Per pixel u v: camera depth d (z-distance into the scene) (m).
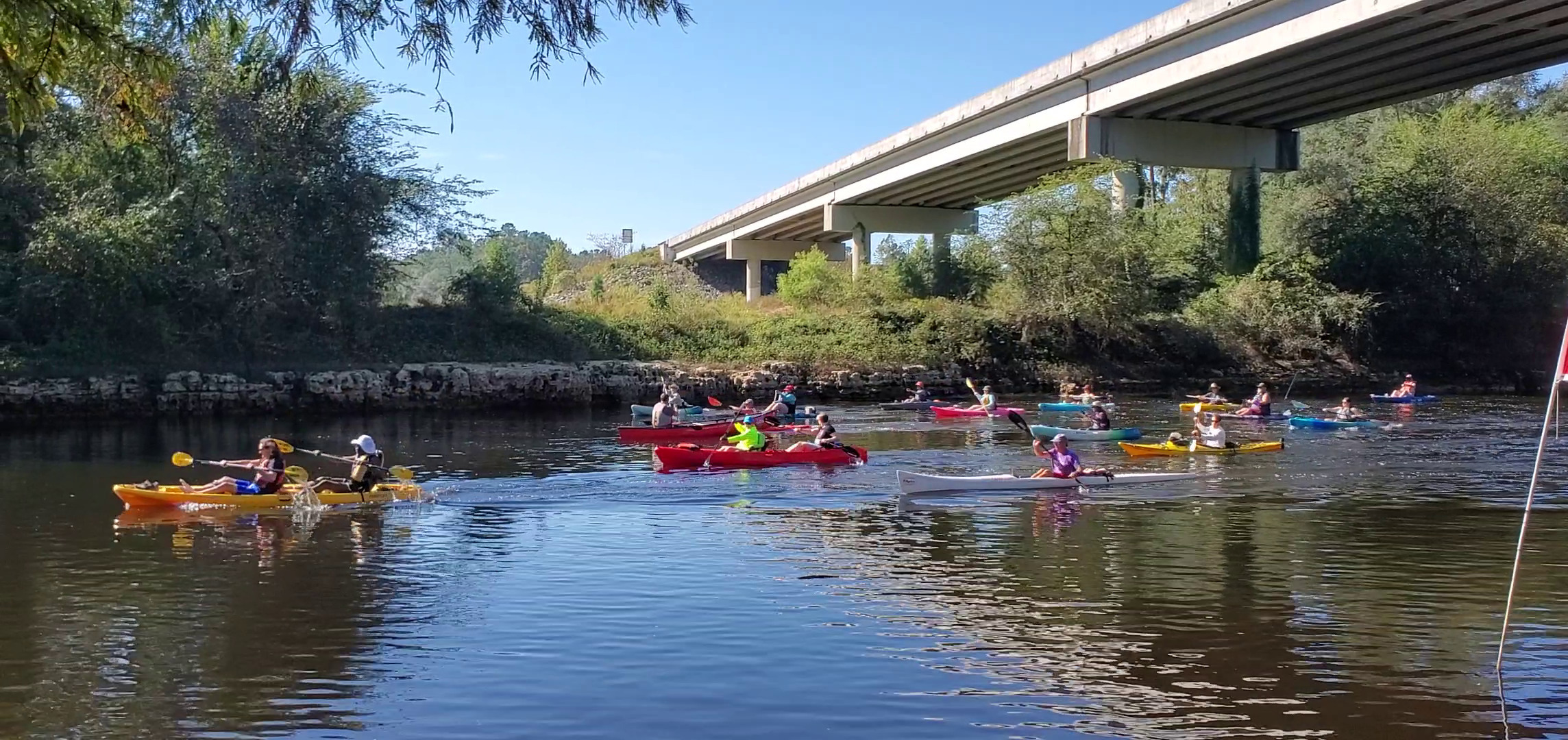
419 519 17.38
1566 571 13.45
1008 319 53.94
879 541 15.52
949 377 51.16
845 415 38.62
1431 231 57.16
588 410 42.47
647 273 92.88
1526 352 57.34
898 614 11.75
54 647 10.75
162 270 41.00
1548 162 59.44
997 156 55.56
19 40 10.05
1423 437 29.78
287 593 12.73
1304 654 10.35
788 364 49.09
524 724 8.80
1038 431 32.00
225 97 40.66
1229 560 14.19
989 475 22.31
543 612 11.91
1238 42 39.25
